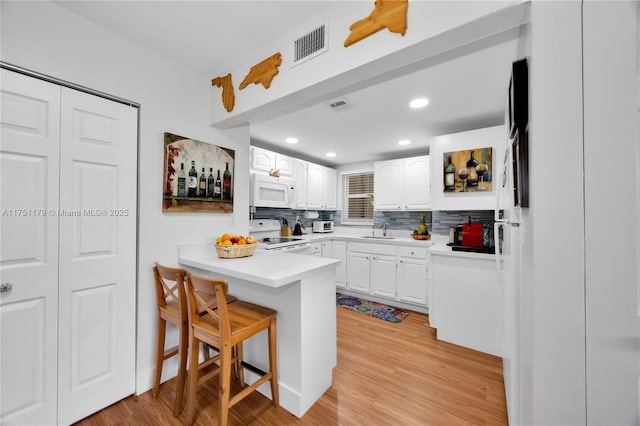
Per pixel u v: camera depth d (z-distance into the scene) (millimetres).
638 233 684
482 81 1942
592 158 725
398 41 1170
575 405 742
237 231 2336
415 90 2084
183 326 1554
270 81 1688
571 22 750
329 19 1406
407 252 3418
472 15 983
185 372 1573
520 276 1069
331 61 1394
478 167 2627
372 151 3984
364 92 2117
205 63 1934
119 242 1633
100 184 1553
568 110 748
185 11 1430
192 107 2008
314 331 1657
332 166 4996
